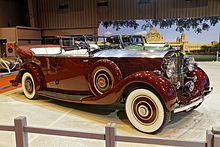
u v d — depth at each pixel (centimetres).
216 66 995
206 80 320
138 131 255
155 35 1326
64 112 336
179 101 254
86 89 330
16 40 1241
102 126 273
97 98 281
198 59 1302
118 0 1316
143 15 1305
